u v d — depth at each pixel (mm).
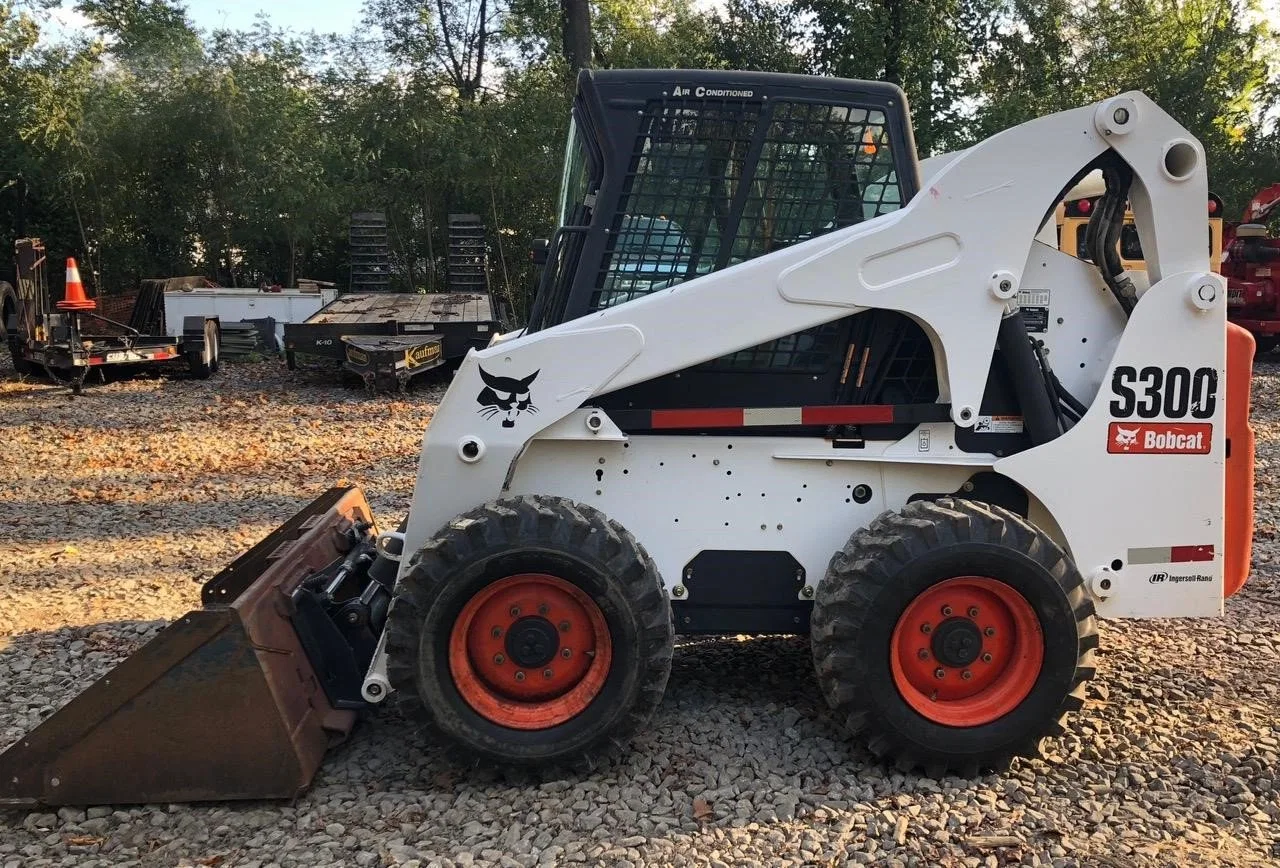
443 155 20328
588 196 3748
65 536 6820
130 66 19781
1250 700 4188
